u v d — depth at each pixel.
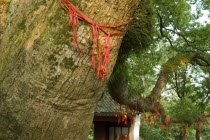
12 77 1.99
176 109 7.37
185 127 7.34
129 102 5.12
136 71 5.07
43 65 1.91
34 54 1.93
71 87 1.96
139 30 3.58
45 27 1.96
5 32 2.27
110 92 4.92
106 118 9.48
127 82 4.75
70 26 1.91
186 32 8.23
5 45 2.13
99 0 1.92
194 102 8.84
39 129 2.01
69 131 2.13
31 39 1.99
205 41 8.01
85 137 2.31
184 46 8.44
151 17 3.68
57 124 2.04
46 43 1.91
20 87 1.96
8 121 1.99
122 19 2.04
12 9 2.35
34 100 1.94
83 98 2.06
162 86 5.82
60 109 2.01
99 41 1.97
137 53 4.43
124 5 1.98
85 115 2.17
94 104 2.20
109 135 10.40
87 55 1.94
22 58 1.98
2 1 2.46
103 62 1.99
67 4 1.92
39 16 2.04
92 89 2.06
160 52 8.38
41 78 1.92
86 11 1.92
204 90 8.87
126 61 4.83
